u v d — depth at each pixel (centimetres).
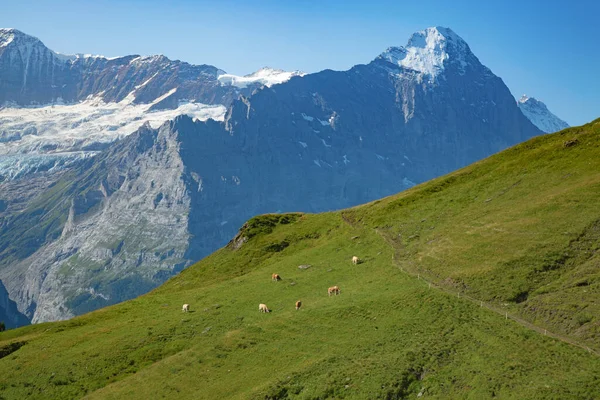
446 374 5334
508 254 7512
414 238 9744
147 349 7500
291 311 7669
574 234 7438
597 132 11300
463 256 8006
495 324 6009
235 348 6869
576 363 5097
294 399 5484
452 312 6412
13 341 8812
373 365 5653
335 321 6944
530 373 5072
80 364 7412
